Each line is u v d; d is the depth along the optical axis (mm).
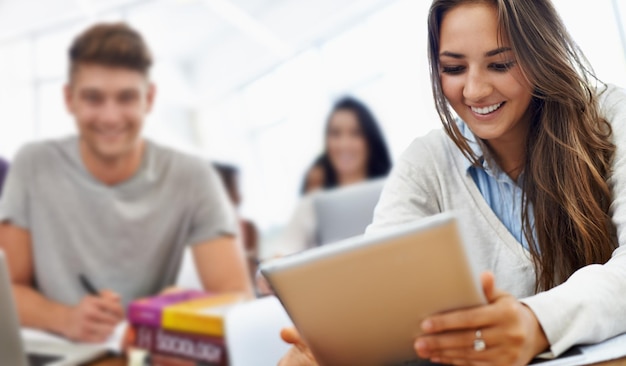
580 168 924
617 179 911
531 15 895
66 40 5020
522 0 893
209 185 1943
